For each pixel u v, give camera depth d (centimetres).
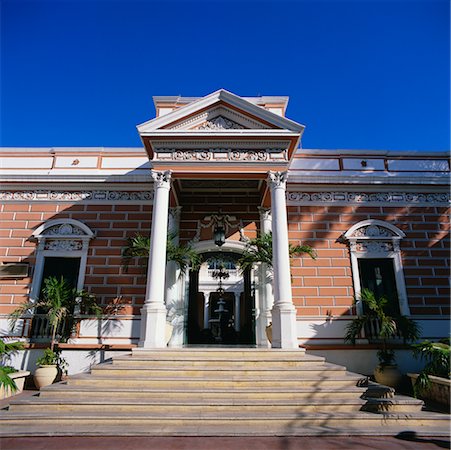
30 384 948
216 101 1017
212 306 1852
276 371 691
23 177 1173
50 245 1122
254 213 1194
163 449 460
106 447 467
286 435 513
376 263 1139
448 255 1134
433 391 766
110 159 1220
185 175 976
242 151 993
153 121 991
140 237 1037
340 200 1180
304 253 1120
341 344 1023
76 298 1057
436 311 1079
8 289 1074
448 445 486
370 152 1227
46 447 467
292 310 848
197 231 1174
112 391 617
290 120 980
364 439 508
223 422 551
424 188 1190
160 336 832
